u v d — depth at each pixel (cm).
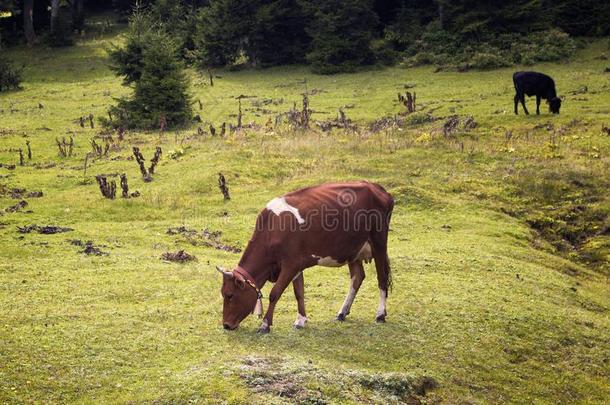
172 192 2338
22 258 1566
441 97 3959
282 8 5431
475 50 4875
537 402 1141
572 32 5153
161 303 1294
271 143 2969
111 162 2823
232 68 5409
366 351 1152
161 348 1086
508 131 3059
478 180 2512
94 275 1447
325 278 1530
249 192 2348
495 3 5103
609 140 2850
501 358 1231
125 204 2170
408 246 1839
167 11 6284
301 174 2562
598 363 1294
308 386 991
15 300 1265
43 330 1118
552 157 2702
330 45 5081
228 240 1864
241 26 5303
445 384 1113
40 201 2206
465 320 1323
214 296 1345
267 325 1166
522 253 1895
